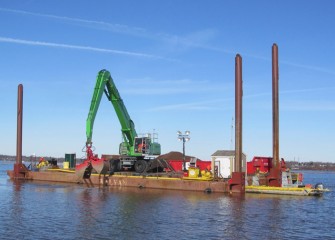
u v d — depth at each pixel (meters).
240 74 48.28
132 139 65.31
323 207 38.94
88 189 53.38
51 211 34.25
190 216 32.38
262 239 25.09
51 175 67.00
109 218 31.19
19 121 71.56
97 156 60.44
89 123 59.28
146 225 28.67
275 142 50.59
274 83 50.53
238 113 48.19
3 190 51.31
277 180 50.34
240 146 48.16
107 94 64.25
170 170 62.84
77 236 25.05
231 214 33.53
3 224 28.28
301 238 25.59
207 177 51.03
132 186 56.50
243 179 48.25
